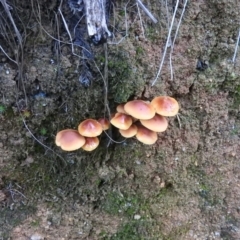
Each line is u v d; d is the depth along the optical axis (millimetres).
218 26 321
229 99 353
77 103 323
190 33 314
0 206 351
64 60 299
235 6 310
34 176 353
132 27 297
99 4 277
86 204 364
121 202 365
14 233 343
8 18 282
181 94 339
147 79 315
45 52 299
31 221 351
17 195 355
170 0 305
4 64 297
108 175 351
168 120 341
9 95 304
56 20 291
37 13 286
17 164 341
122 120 306
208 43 325
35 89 311
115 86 310
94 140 318
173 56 316
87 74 307
